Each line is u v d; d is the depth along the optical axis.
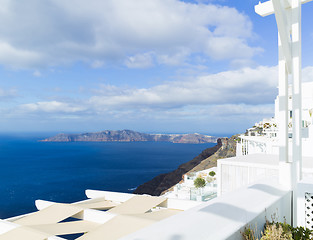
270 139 15.78
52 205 7.72
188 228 2.02
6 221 6.26
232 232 2.04
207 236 1.90
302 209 3.27
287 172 3.79
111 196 9.39
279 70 3.87
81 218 6.93
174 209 7.96
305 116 16.78
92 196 9.71
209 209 2.53
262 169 7.26
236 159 8.21
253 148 21.45
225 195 3.13
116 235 4.89
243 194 3.19
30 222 6.73
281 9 3.21
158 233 1.90
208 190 14.82
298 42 3.73
